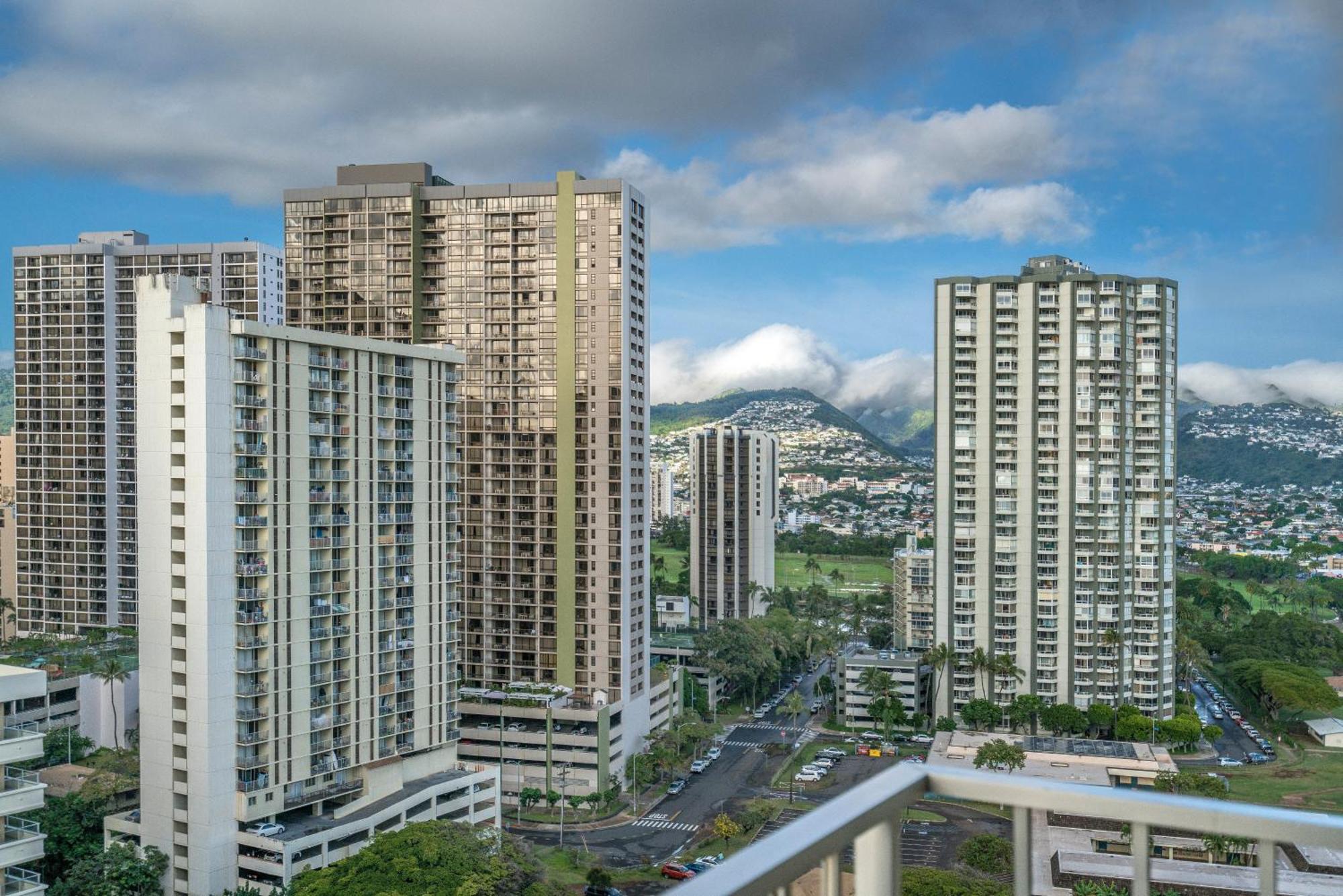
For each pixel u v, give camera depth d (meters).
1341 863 15.45
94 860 94.00
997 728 173.75
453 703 117.94
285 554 98.81
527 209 156.50
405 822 106.06
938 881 81.31
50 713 145.38
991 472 175.88
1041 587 174.50
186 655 94.12
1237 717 195.12
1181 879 72.12
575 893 95.50
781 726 193.00
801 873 8.11
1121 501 173.50
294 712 99.56
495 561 156.12
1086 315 173.50
